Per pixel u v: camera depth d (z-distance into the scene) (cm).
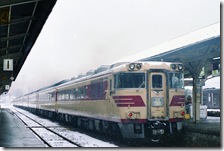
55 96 2733
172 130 1249
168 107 1232
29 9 1441
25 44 2177
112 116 1296
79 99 1861
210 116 2895
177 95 1256
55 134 1703
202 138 1383
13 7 1357
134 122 1195
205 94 3547
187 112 2155
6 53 2322
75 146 1243
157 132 1202
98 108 1481
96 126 1602
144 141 1354
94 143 1299
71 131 1838
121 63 1374
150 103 1220
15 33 1828
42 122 2667
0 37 1798
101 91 1440
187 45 1446
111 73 1315
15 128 2066
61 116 2584
